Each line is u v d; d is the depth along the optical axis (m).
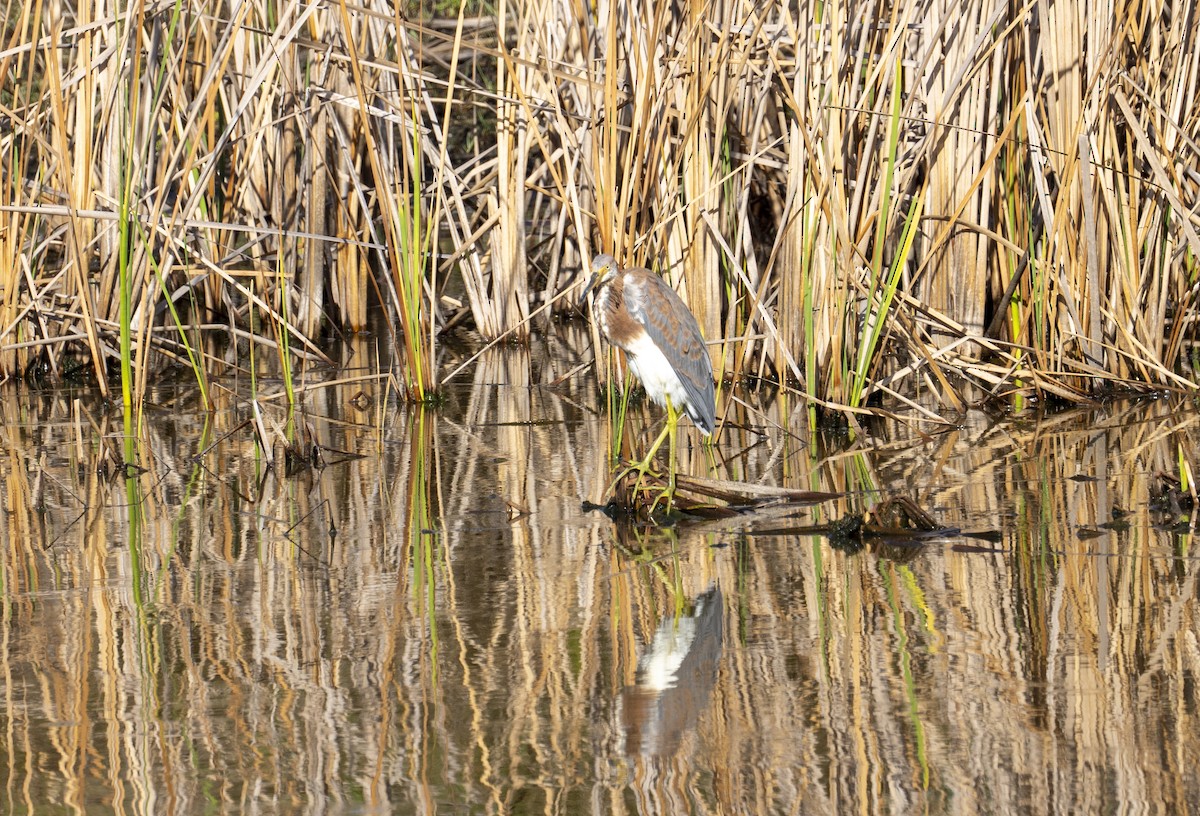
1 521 9.91
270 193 17.91
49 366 15.51
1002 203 14.38
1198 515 9.45
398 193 14.50
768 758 6.08
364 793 5.82
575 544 9.30
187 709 6.64
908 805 5.62
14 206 13.43
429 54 16.67
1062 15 13.08
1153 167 12.88
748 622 7.69
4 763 6.11
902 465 11.37
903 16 12.27
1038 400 13.66
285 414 13.70
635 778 5.92
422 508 10.23
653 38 11.83
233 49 16.97
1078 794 5.68
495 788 5.85
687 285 13.53
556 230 17.86
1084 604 7.77
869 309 12.73
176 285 17.22
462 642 7.46
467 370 15.95
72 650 7.38
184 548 9.23
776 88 14.00
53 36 13.30
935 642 7.31
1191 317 14.65
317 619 7.84
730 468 11.47
